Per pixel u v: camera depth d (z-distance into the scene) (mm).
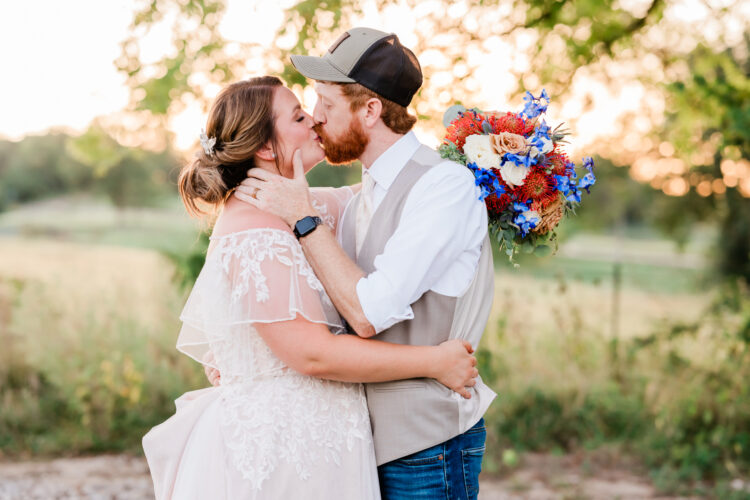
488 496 4410
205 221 2150
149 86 4504
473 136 2039
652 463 4867
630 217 23844
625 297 9406
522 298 7496
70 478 4531
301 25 4168
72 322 5734
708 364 5492
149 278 7383
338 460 1909
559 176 2043
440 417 1945
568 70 5059
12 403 5363
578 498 4324
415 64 2086
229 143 2008
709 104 5371
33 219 22938
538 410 5359
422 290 1908
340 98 2021
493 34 4512
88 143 5496
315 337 1855
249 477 1854
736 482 4602
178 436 2053
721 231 11289
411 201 1968
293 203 1945
